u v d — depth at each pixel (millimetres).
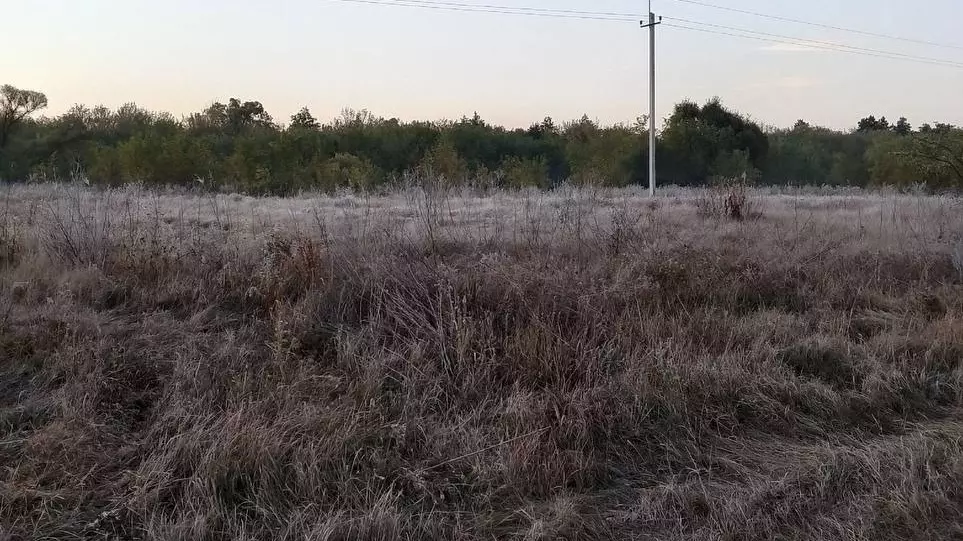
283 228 7715
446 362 4977
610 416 4406
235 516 3393
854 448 4328
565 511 3531
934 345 5719
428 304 5766
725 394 4840
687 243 8141
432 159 26234
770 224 10688
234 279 6258
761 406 4801
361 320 5688
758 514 3607
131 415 4258
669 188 26000
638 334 5691
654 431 4473
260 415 4078
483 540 3377
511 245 7727
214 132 38625
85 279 6043
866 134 50500
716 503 3717
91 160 27031
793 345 5750
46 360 4637
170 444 3842
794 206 14188
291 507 3500
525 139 39594
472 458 3979
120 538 3268
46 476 3580
